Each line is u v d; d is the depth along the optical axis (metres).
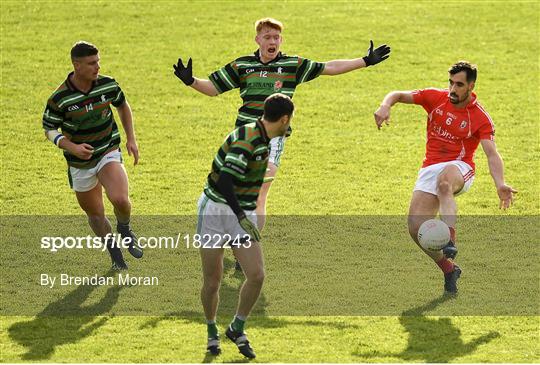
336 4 81.12
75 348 32.94
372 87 65.44
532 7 80.62
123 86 64.88
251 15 78.06
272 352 32.66
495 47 72.38
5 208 47.25
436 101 38.56
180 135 57.88
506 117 60.72
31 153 54.97
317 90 64.88
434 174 38.59
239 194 31.02
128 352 32.66
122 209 38.72
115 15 77.50
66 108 37.50
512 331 34.66
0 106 61.47
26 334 34.12
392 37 73.88
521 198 48.97
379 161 54.38
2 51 70.06
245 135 30.14
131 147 39.91
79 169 38.75
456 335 34.28
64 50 70.62
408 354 32.56
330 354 32.53
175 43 72.19
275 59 39.94
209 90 39.94
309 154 55.22
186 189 50.19
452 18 77.94
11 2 79.50
